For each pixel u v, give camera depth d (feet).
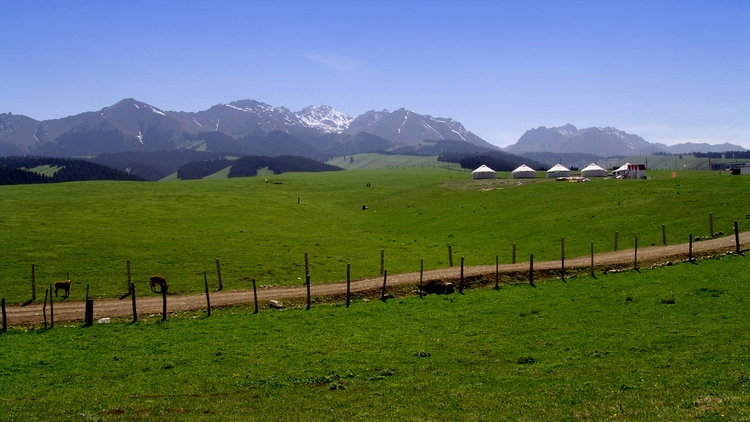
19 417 76.59
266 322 132.57
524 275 172.04
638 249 201.77
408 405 76.79
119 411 78.89
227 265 197.57
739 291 134.62
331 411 75.82
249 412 76.95
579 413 68.54
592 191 355.56
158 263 196.85
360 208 449.06
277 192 544.62
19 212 334.85
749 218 223.51
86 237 243.40
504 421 68.03
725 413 63.46
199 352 110.93
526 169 561.02
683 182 347.77
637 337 107.45
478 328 123.13
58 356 109.60
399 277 175.94
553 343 108.27
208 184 606.96
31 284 167.02
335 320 133.49
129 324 132.36
